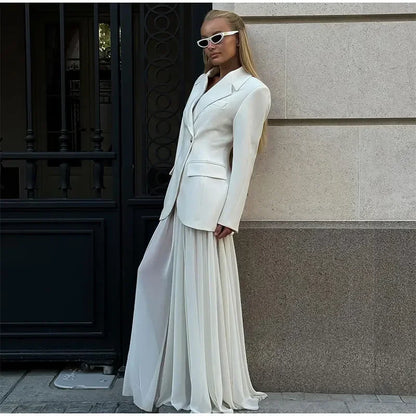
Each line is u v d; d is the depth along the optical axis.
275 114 4.04
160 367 3.76
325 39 4.01
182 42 4.36
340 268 4.07
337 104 4.03
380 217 4.07
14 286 4.46
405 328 4.08
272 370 4.12
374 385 4.10
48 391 4.20
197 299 3.59
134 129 4.45
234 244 4.08
